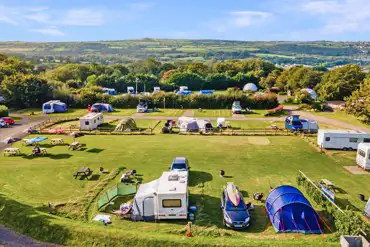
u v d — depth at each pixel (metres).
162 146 39.50
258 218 21.88
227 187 24.11
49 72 127.00
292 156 35.50
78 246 18.77
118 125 48.25
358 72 80.94
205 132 46.59
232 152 37.00
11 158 34.59
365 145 31.45
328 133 37.72
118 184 27.22
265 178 28.95
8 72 88.62
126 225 21.02
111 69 146.25
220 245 18.06
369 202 22.22
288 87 104.69
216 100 70.25
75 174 29.02
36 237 19.61
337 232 19.58
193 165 32.50
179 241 18.48
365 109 52.75
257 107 69.44
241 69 141.62
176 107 71.06
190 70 140.50
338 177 29.27
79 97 71.75
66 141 41.88
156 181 23.97
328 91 79.38
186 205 21.61
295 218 20.47
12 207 22.45
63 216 21.95
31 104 71.69
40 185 27.19
